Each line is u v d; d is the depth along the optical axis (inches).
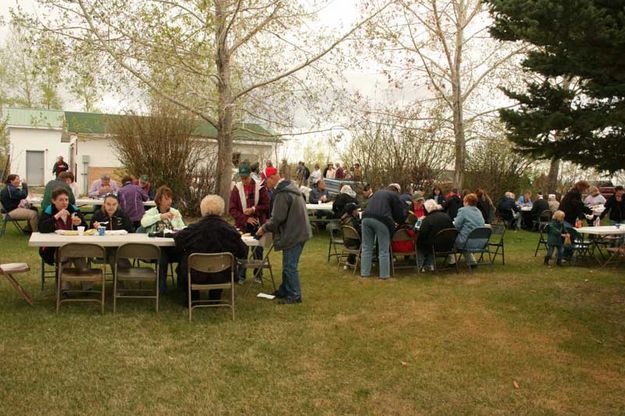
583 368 191.0
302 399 161.0
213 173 650.2
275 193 260.5
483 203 514.9
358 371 183.5
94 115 1051.3
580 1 204.4
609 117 220.2
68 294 263.1
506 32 248.2
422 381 176.7
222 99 615.2
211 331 217.8
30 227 461.4
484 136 677.3
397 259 395.9
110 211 285.0
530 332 229.6
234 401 157.9
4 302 247.0
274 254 406.3
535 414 156.1
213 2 573.9
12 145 1082.1
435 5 603.5
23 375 168.4
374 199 327.9
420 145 637.3
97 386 163.2
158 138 613.0
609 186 917.8
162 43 545.3
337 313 249.9
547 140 244.1
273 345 204.5
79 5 534.9
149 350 194.1
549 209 609.6
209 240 235.5
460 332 227.5
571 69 235.8
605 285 317.7
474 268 373.7
